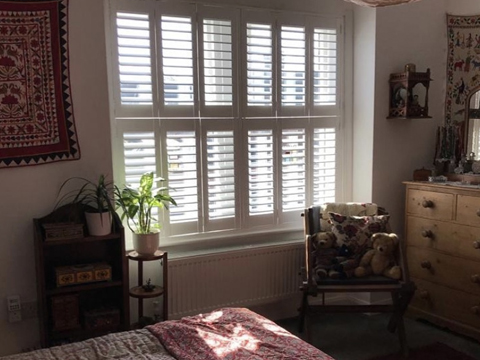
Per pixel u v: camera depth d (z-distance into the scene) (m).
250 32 3.42
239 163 3.48
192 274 3.19
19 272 2.74
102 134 2.87
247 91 3.45
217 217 3.43
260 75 3.50
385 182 3.78
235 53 3.38
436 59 3.85
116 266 2.78
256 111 3.50
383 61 3.64
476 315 3.23
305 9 3.59
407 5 3.68
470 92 3.71
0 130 2.60
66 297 2.59
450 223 3.36
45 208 2.77
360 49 3.73
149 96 3.14
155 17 3.09
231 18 3.33
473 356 3.06
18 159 2.65
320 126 3.76
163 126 3.19
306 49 3.63
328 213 3.40
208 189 3.38
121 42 3.01
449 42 3.83
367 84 3.69
